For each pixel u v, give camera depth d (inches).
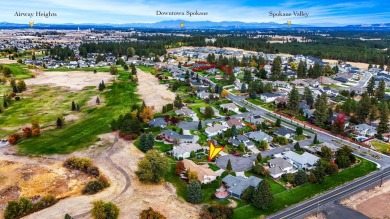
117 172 3986.2
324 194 3560.5
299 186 3722.9
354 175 3993.6
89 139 4965.6
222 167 4141.2
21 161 4286.4
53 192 3560.5
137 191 3563.0
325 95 6658.5
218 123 5698.8
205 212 3070.9
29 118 6048.2
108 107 6565.0
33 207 3253.0
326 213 3213.6
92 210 2994.6
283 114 6348.4
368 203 3398.1
